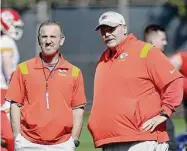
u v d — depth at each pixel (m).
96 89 20.98
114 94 20.53
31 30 61.44
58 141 21.11
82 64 61.53
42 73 21.16
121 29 20.75
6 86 28.62
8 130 20.75
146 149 20.38
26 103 21.27
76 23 62.34
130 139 20.31
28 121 21.00
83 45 62.00
